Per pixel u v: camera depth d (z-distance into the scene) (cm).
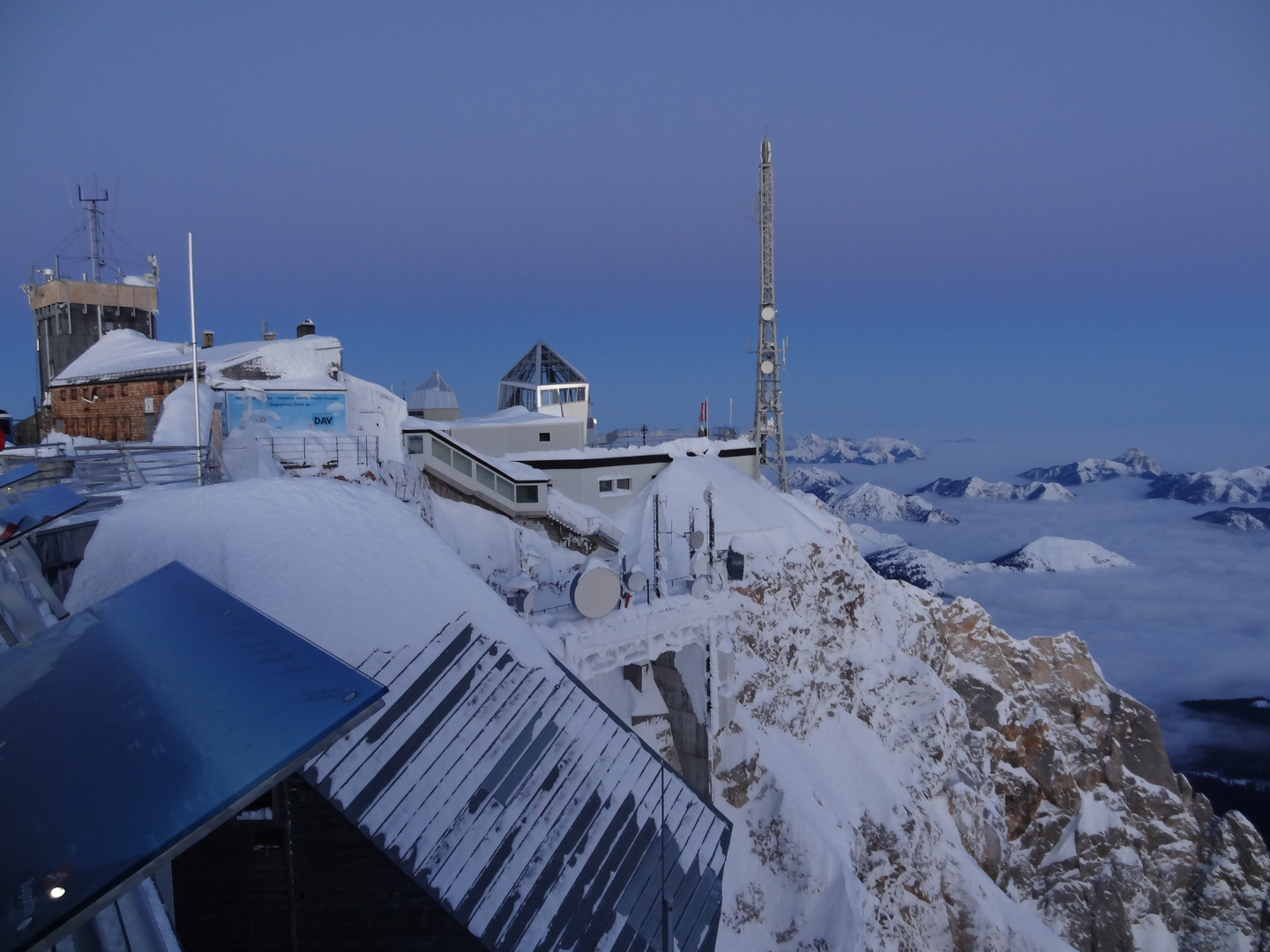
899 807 4941
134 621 1289
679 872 2177
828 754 5044
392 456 4875
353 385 5291
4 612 1425
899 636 6206
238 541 2222
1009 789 6631
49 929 709
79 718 1022
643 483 6284
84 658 1193
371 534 2450
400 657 2102
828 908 3897
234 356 4844
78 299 7181
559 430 6384
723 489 5894
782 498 6334
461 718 2062
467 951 1736
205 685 1041
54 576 1959
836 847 4116
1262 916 6844
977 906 5047
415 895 1738
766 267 8138
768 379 8119
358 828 1727
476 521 4978
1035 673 7350
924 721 5719
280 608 2064
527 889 1850
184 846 791
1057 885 6506
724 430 7788
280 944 1744
